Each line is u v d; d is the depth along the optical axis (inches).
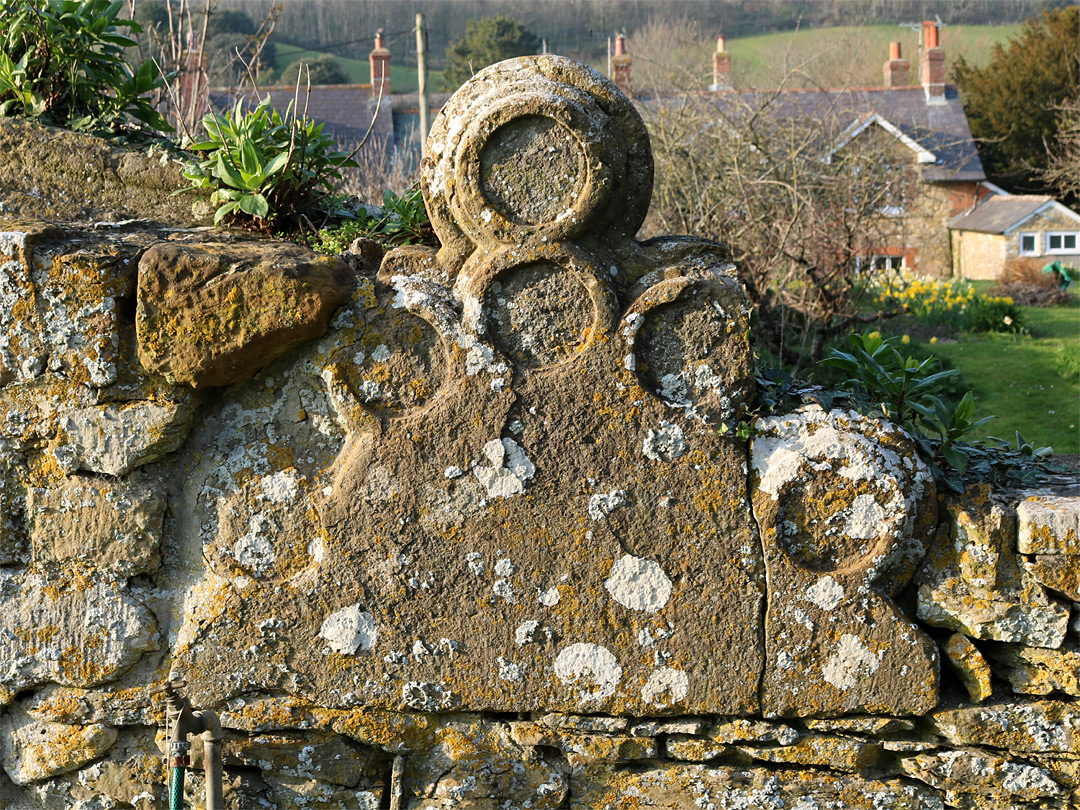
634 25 974.4
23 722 113.3
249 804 111.7
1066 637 105.9
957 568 107.6
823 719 108.0
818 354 310.0
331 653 109.3
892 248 937.5
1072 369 346.3
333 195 150.6
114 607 110.3
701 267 108.6
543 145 103.7
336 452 111.0
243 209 122.6
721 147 382.3
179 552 112.3
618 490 107.1
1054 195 989.2
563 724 108.7
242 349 104.2
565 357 107.6
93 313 105.4
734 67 664.4
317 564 109.5
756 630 107.1
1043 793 105.9
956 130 992.2
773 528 106.5
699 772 108.9
